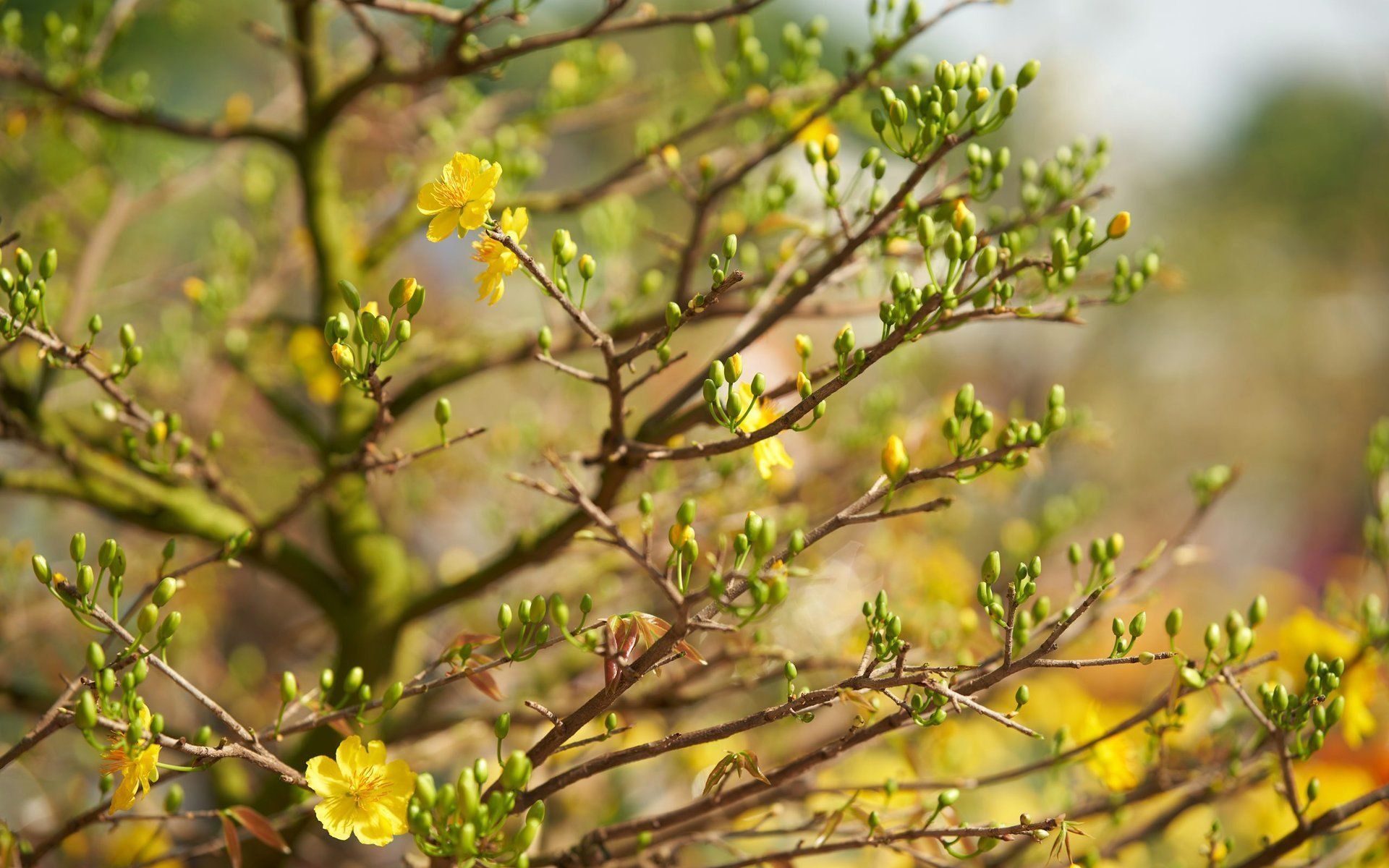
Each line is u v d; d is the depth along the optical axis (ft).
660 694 5.26
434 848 4.34
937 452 6.07
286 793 5.37
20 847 4.64
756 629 5.32
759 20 14.64
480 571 5.26
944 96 4.61
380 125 7.16
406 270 9.92
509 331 6.58
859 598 6.07
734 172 5.29
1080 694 7.26
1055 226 5.11
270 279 7.71
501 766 4.47
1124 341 27.45
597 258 6.64
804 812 5.28
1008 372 18.45
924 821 4.98
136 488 5.30
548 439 7.54
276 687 7.42
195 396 7.49
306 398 9.20
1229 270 31.65
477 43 5.31
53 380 5.42
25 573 7.00
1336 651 5.19
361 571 5.54
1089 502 6.57
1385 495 5.25
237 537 4.63
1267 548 30.27
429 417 9.01
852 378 4.48
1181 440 28.60
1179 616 4.52
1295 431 31.09
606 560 6.22
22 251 4.57
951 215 4.83
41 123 6.68
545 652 6.63
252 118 7.16
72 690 4.52
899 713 4.54
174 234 11.43
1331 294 32.35
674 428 4.85
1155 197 30.89
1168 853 6.30
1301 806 5.45
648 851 5.00
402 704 5.90
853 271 5.07
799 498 6.23
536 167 5.79
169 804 4.59
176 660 7.45
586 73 6.66
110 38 5.68
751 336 4.87
